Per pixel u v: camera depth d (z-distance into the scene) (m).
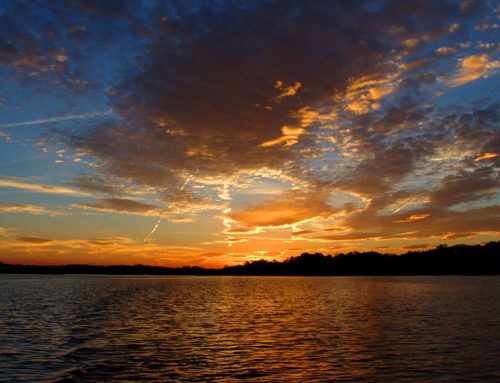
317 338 26.28
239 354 21.80
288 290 88.44
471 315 37.75
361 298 61.25
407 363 19.53
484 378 16.98
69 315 39.72
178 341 25.56
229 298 63.66
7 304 51.69
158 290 89.75
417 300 56.16
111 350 22.95
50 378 17.56
